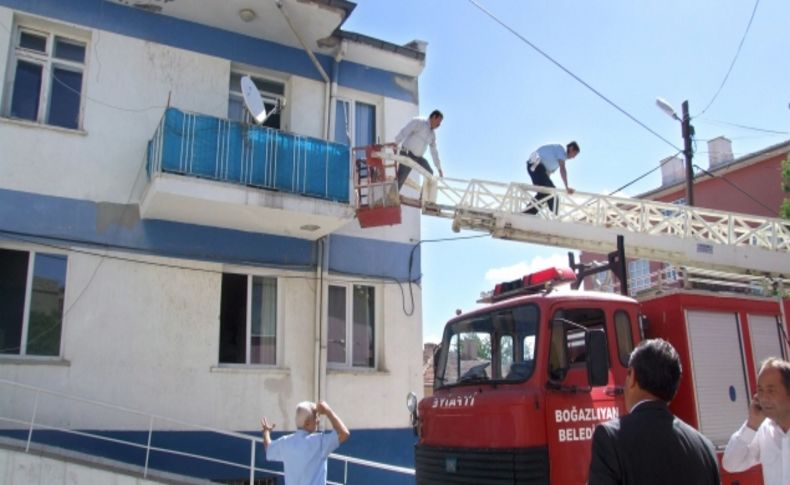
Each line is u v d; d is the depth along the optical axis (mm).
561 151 11406
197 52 11273
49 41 10391
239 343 10797
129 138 10430
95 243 9844
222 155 9898
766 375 3822
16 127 9656
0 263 9422
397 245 12344
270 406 10547
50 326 9500
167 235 10383
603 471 3162
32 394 8992
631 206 11344
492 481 5770
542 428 5793
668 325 7066
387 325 11914
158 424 9672
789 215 17219
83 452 9047
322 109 12305
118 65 10586
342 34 12266
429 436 6609
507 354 6477
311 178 10516
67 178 9867
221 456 10008
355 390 11312
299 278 11305
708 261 11219
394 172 10953
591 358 5898
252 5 11117
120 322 9758
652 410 3254
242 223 10719
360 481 11000
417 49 13422
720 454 6598
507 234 10562
